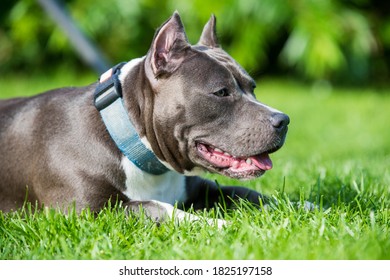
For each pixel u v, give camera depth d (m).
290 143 13.60
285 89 20.72
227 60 6.48
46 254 5.50
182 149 6.23
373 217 5.88
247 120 6.14
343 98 19.39
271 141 6.09
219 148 6.20
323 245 5.35
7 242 5.88
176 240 5.65
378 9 20.86
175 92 6.16
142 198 6.50
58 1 9.29
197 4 19.06
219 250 5.33
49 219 6.00
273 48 21.28
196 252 5.36
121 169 6.36
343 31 19.84
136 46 20.14
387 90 21.12
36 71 21.03
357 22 19.91
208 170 6.34
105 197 6.36
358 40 19.92
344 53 20.25
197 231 5.92
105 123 6.37
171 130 6.18
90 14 19.06
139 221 6.00
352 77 20.67
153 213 6.17
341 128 15.38
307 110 17.38
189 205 7.06
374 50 20.53
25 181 6.79
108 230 5.88
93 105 6.55
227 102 6.20
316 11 19.48
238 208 6.36
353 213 6.40
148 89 6.23
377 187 7.68
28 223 6.12
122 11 19.20
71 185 6.38
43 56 20.81
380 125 15.67
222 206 6.94
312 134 14.57
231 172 6.27
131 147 6.30
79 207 6.32
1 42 20.61
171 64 6.21
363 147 13.20
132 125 6.29
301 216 6.11
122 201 6.39
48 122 6.73
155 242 5.62
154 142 6.24
